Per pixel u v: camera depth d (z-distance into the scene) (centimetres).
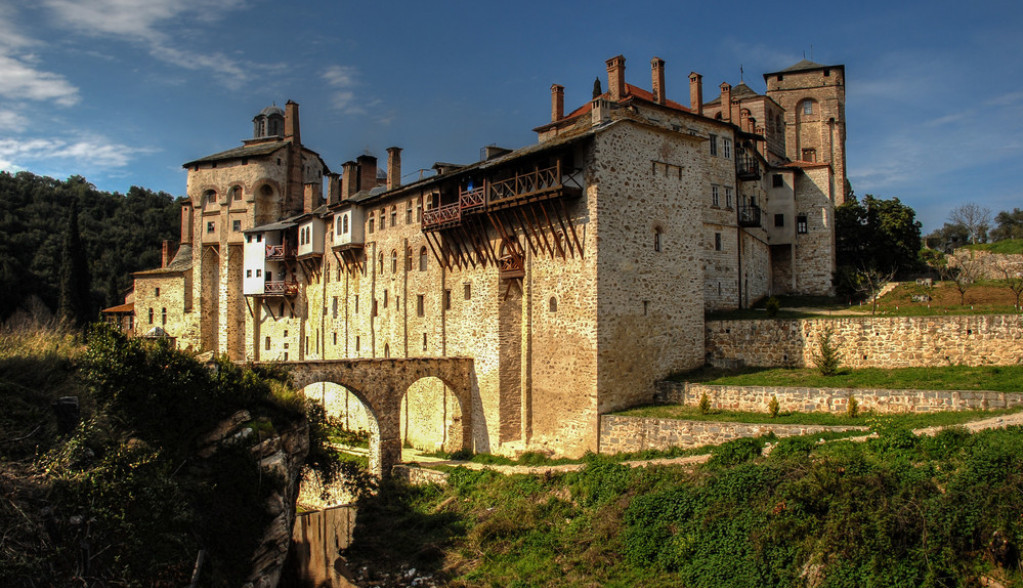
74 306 6700
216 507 2188
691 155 3788
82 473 1833
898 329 3164
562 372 3456
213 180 6781
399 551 2956
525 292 3694
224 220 6706
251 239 6481
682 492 2486
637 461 2917
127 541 1802
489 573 2609
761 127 5588
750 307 4547
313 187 6481
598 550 2511
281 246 6356
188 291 6856
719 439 2830
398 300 4828
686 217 3731
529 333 3688
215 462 2292
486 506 3092
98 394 2136
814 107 6288
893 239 5144
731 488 2344
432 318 4438
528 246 3684
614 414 3222
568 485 2958
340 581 2861
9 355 2144
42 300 7225
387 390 3700
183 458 2206
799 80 6341
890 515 1925
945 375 2884
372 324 5172
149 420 2197
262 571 2248
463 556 2772
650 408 3316
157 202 11106
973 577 1786
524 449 3628
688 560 2297
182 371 2339
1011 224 9669
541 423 3603
